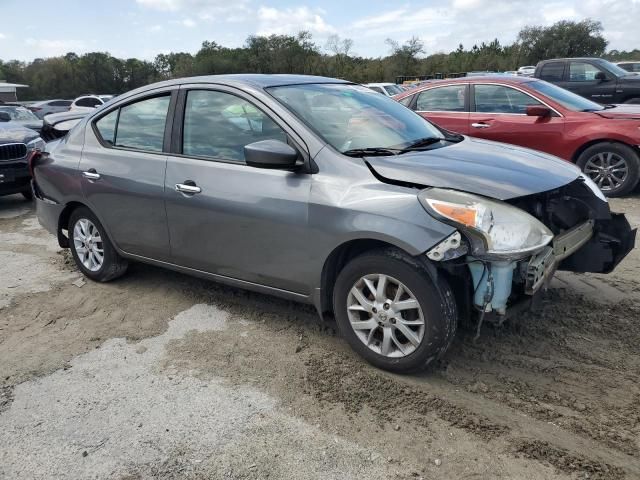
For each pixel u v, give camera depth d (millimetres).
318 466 2543
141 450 2688
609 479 2398
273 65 63125
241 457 2615
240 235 3611
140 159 4145
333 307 3418
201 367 3414
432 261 2941
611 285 4406
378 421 2842
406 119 4145
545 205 3459
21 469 2592
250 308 4195
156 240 4152
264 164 3242
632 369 3229
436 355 3051
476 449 2615
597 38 62594
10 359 3592
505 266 2920
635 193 7688
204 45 72000
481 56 63938
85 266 4844
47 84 74750
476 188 2945
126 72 81062
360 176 3166
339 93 4066
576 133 7336
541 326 3752
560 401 2953
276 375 3291
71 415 2979
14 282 4945
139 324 4023
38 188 4996
